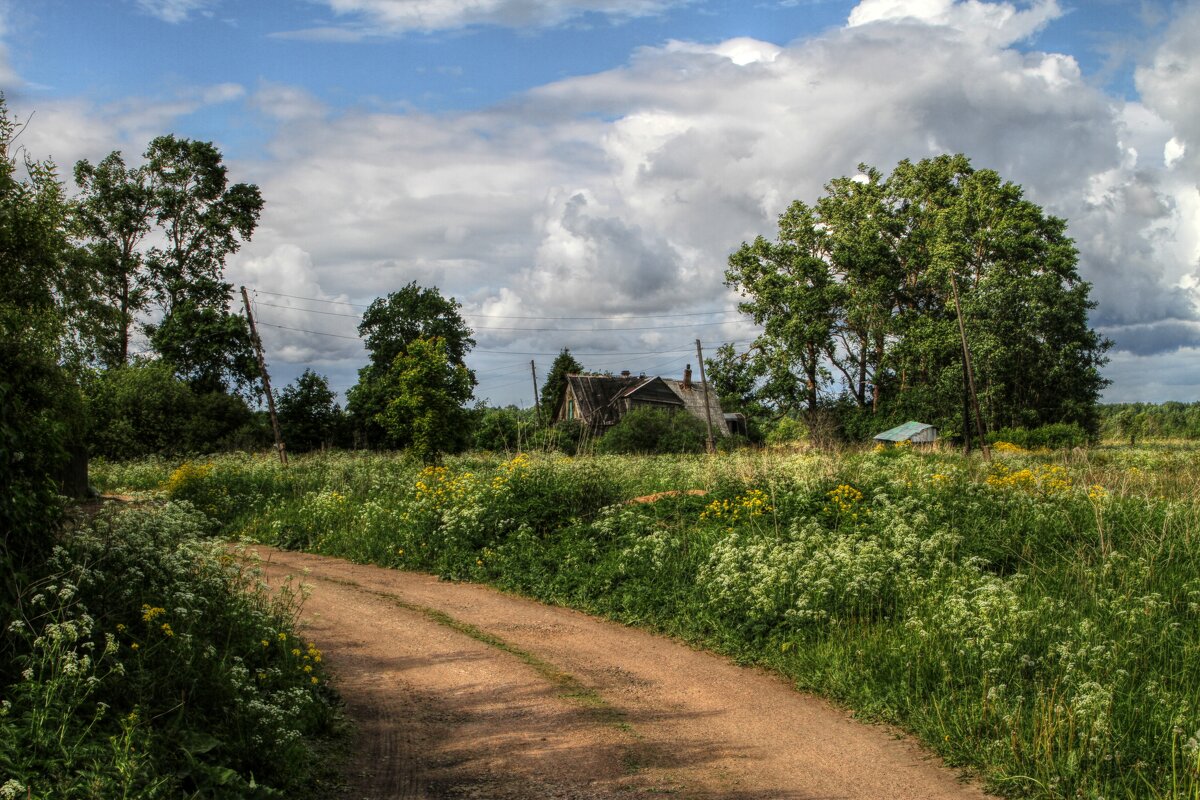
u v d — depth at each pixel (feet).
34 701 16.57
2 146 29.35
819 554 35.78
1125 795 19.98
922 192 187.01
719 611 36.27
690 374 215.31
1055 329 169.58
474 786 21.09
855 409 182.39
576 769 22.33
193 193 157.79
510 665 32.22
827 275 180.04
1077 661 25.36
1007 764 21.72
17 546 21.47
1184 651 25.99
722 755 23.45
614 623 38.93
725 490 53.62
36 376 25.13
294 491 76.59
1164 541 35.17
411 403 90.53
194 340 154.40
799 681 29.71
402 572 51.90
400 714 26.55
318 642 35.04
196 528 31.94
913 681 27.25
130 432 130.21
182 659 21.59
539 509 53.01
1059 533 38.75
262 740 20.29
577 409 207.41
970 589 32.30
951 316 177.06
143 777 15.89
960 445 150.82
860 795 20.88
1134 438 180.34
